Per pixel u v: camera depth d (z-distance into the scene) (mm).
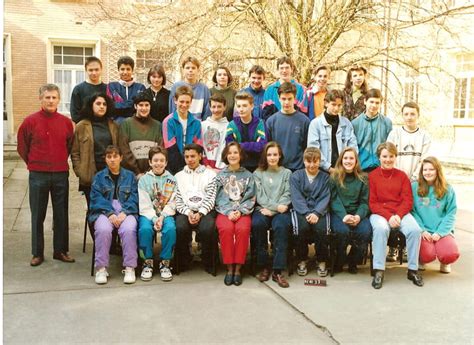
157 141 5266
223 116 5656
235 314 3844
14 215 7164
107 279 4598
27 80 15109
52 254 5312
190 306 3986
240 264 4574
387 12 9008
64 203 5055
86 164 5031
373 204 4867
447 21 9305
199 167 4988
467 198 9297
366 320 3764
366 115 5316
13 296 4117
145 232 4590
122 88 5633
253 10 8641
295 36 9000
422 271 5012
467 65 14672
